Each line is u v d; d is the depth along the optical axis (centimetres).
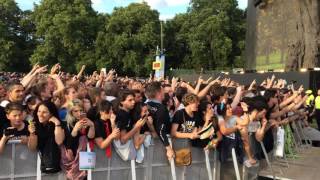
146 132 812
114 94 988
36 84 835
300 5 2945
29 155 684
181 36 9338
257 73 3000
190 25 9419
